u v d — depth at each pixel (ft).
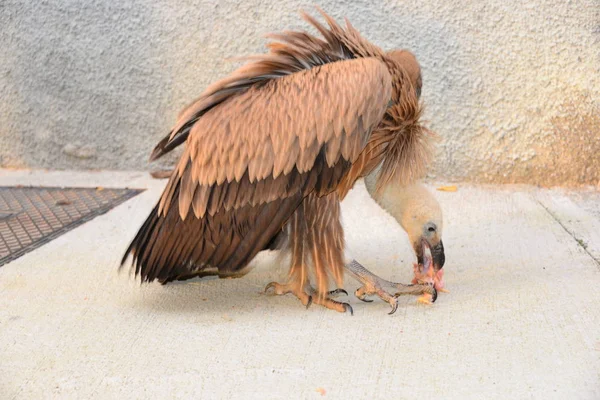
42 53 12.06
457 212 10.64
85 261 9.61
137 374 7.77
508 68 11.35
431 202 8.56
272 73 8.39
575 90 11.27
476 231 10.09
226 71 11.80
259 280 9.23
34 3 11.99
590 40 11.18
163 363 7.89
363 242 9.96
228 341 8.16
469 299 8.66
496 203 10.89
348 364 7.81
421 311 8.52
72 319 8.53
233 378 7.70
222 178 8.17
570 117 11.32
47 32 12.01
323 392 7.52
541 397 7.37
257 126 8.09
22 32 12.06
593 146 11.32
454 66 11.41
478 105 11.44
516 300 8.61
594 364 7.68
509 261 9.36
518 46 11.29
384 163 8.50
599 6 11.14
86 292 9.00
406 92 8.39
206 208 8.23
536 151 11.43
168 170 12.14
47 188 11.71
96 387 7.64
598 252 9.48
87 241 10.07
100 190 11.63
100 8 11.89
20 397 7.55
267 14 11.63
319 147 8.04
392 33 11.45
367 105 7.99
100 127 12.17
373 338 8.13
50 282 9.19
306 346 8.06
